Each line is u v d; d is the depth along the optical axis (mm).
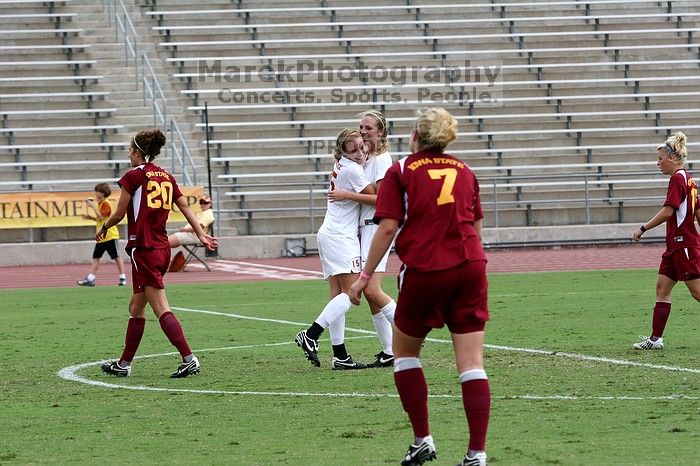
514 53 122750
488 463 21922
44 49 115000
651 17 128500
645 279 70438
